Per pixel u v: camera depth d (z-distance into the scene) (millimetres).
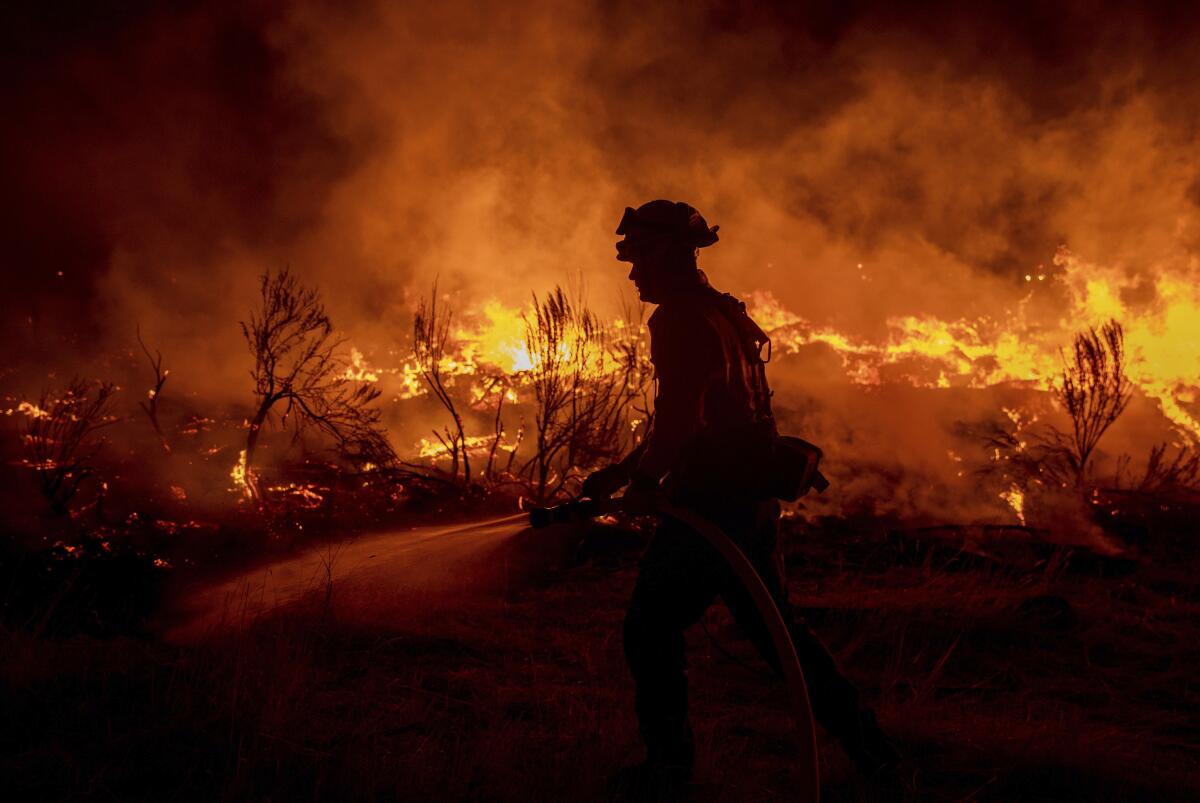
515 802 3031
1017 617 5125
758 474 2986
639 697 3088
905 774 3365
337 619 4684
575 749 3346
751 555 3053
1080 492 8070
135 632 4477
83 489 6875
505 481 7676
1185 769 3502
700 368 2939
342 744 3281
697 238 3117
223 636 4188
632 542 6387
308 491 6953
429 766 3170
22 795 2967
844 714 3125
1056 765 3373
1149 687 4441
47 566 4902
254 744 3158
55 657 3855
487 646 4578
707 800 3139
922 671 4504
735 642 4746
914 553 6531
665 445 2906
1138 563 6594
